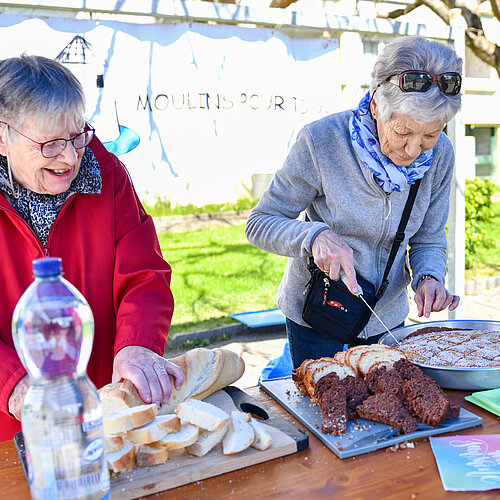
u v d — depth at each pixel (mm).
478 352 1627
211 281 7227
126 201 1722
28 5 2334
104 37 2523
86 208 1642
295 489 1076
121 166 1764
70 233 1637
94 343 1690
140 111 2650
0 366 1360
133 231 1710
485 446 1199
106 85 2559
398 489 1066
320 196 2082
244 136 2910
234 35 2799
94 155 1635
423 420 1293
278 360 2730
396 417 1276
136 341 1505
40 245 1568
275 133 2984
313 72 3035
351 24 3012
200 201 10203
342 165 1948
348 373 1500
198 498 1058
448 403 1289
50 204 1565
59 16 2424
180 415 1191
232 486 1094
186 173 2809
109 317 1704
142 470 1108
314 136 1958
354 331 2008
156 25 2619
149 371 1365
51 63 1380
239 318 5012
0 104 1321
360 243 2039
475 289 6832
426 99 1567
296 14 2869
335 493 1059
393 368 1469
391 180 1838
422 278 2043
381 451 1210
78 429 902
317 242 1821
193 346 5148
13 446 1298
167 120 2719
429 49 1624
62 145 1370
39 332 941
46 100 1299
